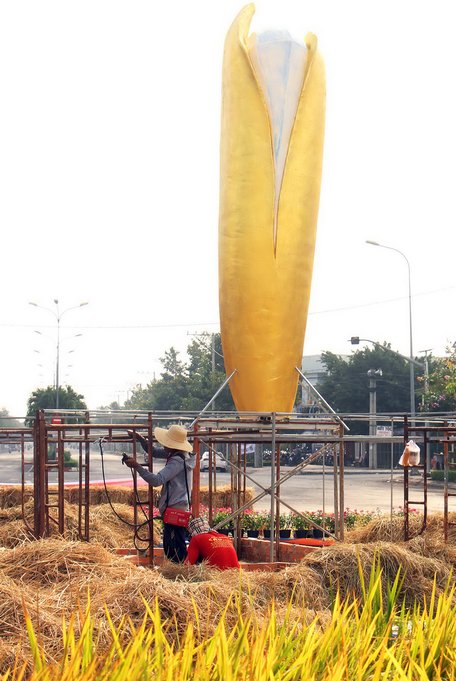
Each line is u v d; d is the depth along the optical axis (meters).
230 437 10.38
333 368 52.03
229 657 4.04
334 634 4.37
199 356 55.38
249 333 10.73
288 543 11.32
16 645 4.93
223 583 6.74
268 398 10.83
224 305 10.91
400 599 7.70
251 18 10.87
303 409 48.38
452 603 6.24
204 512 14.15
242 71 10.70
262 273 10.69
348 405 50.56
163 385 56.81
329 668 3.91
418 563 8.02
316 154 10.97
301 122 10.80
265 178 10.70
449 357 33.03
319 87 10.95
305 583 7.38
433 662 4.32
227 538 8.44
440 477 33.56
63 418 10.70
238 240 10.74
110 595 5.74
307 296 11.05
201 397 49.44
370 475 37.50
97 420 25.47
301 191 10.83
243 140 10.70
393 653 4.34
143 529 12.79
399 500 24.14
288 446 45.47
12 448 75.19
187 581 7.06
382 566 7.88
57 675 3.72
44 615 5.46
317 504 22.94
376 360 50.59
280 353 10.79
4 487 16.33
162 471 8.95
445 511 10.24
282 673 3.98
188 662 3.89
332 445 12.00
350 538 12.20
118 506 13.84
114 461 48.88
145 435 10.11
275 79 10.70
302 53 10.83
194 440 10.06
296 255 10.82
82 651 4.01
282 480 10.44
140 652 3.94
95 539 11.38
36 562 6.96
